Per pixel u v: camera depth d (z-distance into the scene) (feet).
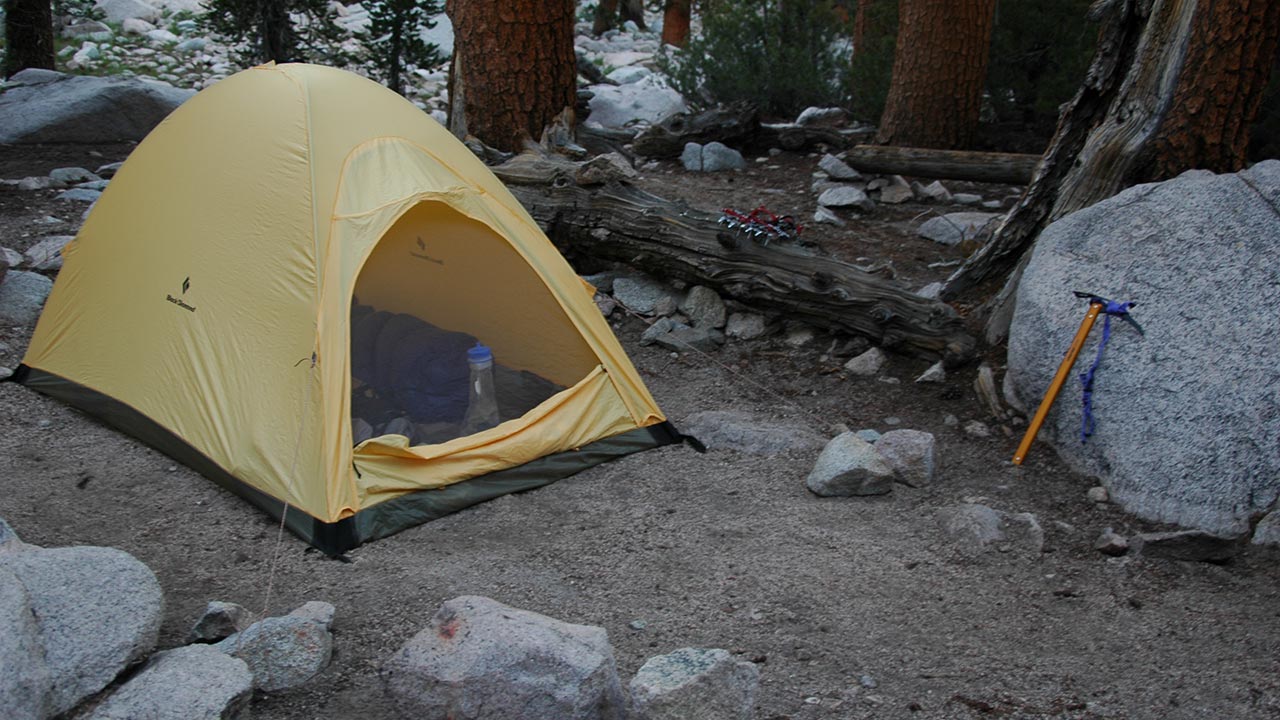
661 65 47.65
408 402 16.07
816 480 16.21
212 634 11.56
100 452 16.63
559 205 23.66
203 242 16.78
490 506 15.64
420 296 17.84
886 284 20.66
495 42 27.12
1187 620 12.89
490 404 16.52
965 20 33.12
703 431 18.31
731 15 44.98
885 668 11.73
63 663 9.68
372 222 16.06
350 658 11.59
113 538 14.15
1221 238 16.89
